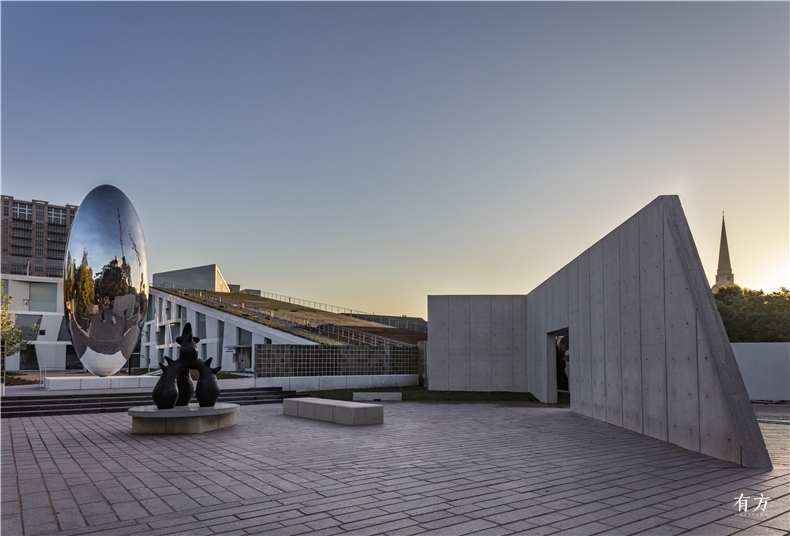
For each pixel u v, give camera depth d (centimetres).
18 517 612
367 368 2652
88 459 962
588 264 1675
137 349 6600
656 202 1207
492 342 2697
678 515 613
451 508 641
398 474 829
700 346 1023
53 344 5822
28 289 5847
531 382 2552
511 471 851
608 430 1356
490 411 1873
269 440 1185
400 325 6366
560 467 884
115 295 2341
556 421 1558
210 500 680
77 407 1814
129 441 1173
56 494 712
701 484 762
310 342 3388
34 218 15075
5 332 3666
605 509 638
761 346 2231
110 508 647
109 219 2377
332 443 1142
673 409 1128
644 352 1270
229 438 1216
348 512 625
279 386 2389
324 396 2284
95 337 2328
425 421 1556
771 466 879
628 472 844
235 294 7662
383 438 1216
